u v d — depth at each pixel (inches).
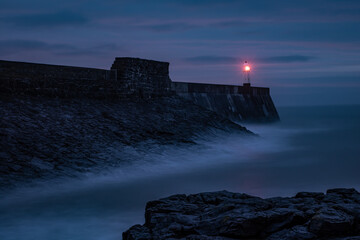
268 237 351.6
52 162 644.7
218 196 471.2
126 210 517.3
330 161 920.3
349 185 684.7
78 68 1001.5
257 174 755.4
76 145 732.7
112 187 613.9
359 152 1058.7
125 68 1119.0
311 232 347.6
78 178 623.5
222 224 365.4
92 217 490.3
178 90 1333.7
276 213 370.3
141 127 940.0
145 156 780.6
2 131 689.0
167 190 614.9
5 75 855.7
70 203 532.4
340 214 358.3
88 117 895.1
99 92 1048.8
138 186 626.8
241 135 1150.3
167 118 1068.5
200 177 707.4
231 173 755.4
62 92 957.8
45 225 463.2
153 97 1210.0
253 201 430.0
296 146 1163.3
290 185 676.7
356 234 347.3
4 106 792.9
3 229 449.1
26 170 599.2
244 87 1760.6
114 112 986.1
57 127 785.6
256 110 1790.1
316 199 454.3
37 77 911.0
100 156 719.7
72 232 445.7
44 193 559.8
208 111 1241.4
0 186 545.3
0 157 610.2
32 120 775.7
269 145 1136.2
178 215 404.5
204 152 901.8
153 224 400.2
